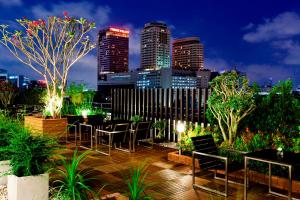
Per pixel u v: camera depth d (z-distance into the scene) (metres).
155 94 10.91
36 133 4.48
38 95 14.78
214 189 5.42
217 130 8.25
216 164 5.58
